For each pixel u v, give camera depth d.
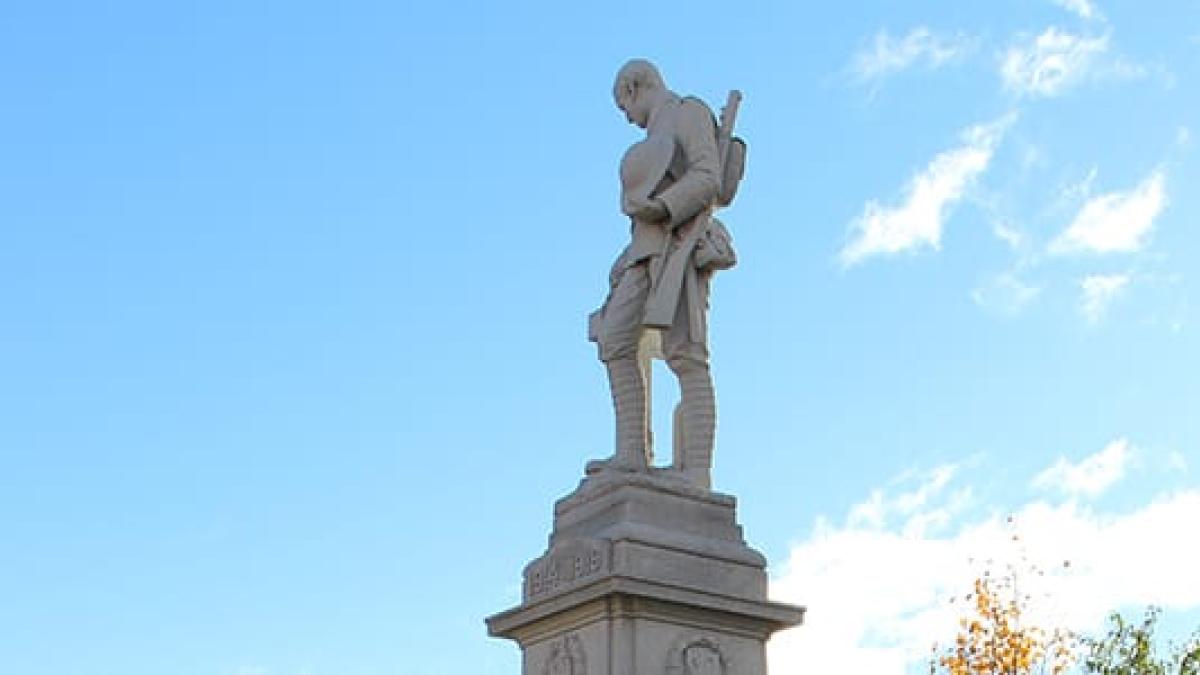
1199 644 36.12
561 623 12.84
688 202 13.64
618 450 13.60
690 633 12.57
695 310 13.77
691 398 13.77
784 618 12.93
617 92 14.62
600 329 13.94
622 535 12.47
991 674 37.28
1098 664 36.53
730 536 13.20
